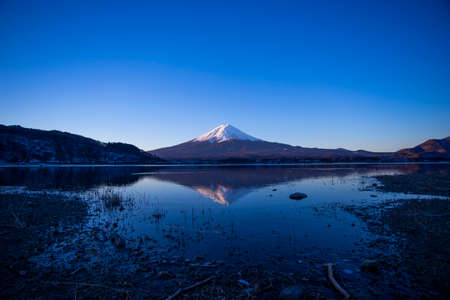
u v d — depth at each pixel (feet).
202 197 75.87
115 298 21.31
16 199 63.82
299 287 21.97
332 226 42.75
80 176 158.81
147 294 21.91
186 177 154.40
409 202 59.93
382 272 25.75
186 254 30.99
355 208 56.29
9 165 292.20
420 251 30.55
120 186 106.63
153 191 90.38
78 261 28.55
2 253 29.96
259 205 62.03
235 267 27.27
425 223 41.86
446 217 45.06
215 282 23.93
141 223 45.85
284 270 26.55
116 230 41.27
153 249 32.63
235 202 66.64
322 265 27.63
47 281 23.80
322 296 21.57
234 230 41.14
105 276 25.05
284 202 65.72
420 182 98.43
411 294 21.74
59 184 108.37
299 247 33.17
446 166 261.44
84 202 65.82
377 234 37.76
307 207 58.85
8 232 37.58
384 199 66.39
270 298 21.33
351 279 24.43
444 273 25.07
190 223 45.75
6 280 23.79
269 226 43.32
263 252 31.55
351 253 30.89
